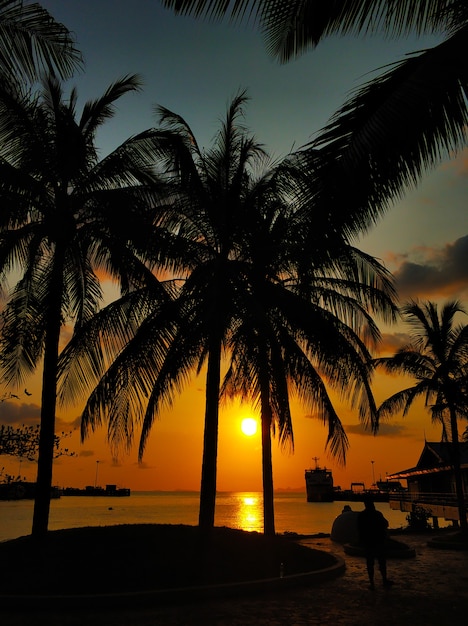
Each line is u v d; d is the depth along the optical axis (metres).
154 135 13.37
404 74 4.62
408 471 42.47
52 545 11.07
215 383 13.25
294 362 14.73
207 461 12.88
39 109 12.20
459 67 4.28
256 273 13.23
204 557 10.77
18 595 8.68
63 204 12.61
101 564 10.02
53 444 12.33
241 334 11.94
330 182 4.31
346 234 4.39
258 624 7.54
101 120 14.15
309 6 5.09
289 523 50.78
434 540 19.14
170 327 12.91
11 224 12.37
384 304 15.98
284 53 5.43
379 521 10.80
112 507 98.56
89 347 13.33
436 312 23.27
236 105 15.37
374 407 15.07
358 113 4.55
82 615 8.06
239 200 14.07
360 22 5.06
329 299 16.14
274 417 17.70
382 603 8.96
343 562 12.84
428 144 4.50
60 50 7.18
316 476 141.50
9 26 6.95
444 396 22.62
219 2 4.99
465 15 4.95
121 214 12.09
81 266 13.41
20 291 13.80
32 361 14.10
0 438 12.70
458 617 7.98
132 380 12.70
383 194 4.43
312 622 7.67
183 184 13.77
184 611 8.33
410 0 4.97
